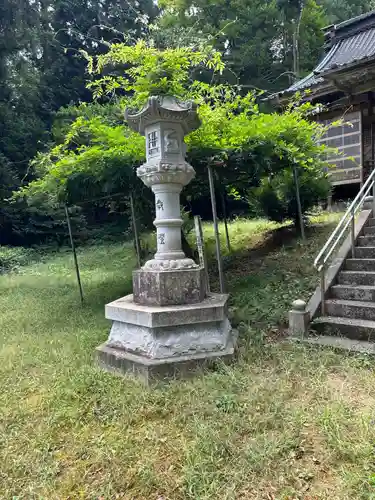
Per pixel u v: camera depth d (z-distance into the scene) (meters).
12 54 21.44
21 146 20.55
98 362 4.53
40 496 2.58
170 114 4.44
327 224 9.93
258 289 6.73
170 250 4.75
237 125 7.07
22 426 3.40
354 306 5.00
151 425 3.27
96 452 2.97
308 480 2.54
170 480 2.65
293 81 21.80
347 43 13.04
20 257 16.06
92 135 7.91
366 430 2.85
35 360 4.83
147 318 4.09
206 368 4.12
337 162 12.45
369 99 11.39
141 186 6.88
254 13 22.31
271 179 9.29
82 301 8.05
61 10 24.75
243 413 3.25
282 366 4.05
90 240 19.38
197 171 6.88
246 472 2.61
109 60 6.06
